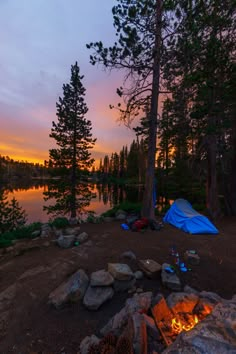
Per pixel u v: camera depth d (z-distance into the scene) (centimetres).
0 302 424
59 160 1538
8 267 566
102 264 544
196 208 1519
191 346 183
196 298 354
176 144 1317
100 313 393
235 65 741
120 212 1161
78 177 1566
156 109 950
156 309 326
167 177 2844
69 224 995
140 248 642
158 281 482
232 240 752
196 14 755
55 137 1547
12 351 322
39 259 598
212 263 572
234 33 784
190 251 601
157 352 259
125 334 266
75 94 1581
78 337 343
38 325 370
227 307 239
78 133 1557
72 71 1584
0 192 1056
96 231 833
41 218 1966
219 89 792
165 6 773
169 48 847
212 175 1246
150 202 964
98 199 3173
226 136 1294
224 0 737
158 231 828
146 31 858
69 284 444
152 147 968
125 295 439
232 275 522
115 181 7225
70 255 603
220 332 197
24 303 421
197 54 778
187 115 961
